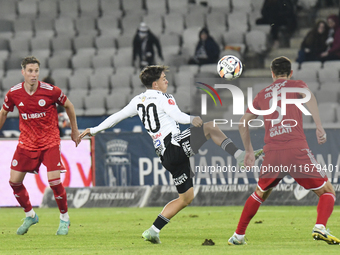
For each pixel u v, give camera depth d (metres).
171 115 19.41
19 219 31.28
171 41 66.88
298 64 61.00
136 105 20.33
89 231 24.66
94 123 42.19
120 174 38.09
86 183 38.22
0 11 76.94
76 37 70.12
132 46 66.81
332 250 16.72
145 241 20.66
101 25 72.19
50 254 17.17
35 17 75.88
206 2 73.00
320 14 67.81
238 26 68.00
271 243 19.36
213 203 37.16
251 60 65.31
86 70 64.94
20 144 22.97
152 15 70.75
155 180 38.16
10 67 67.56
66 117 42.31
